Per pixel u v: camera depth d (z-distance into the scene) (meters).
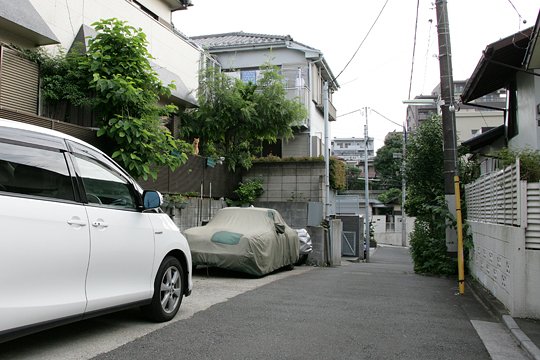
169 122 14.38
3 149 3.80
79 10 11.07
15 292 3.62
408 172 14.43
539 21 8.05
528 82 10.95
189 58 16.34
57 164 4.29
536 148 10.23
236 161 16.22
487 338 5.49
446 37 11.59
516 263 6.29
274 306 6.84
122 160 8.41
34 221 3.81
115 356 4.29
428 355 4.74
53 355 4.25
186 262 6.11
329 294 8.17
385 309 6.98
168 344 4.72
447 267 11.70
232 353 4.52
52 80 9.31
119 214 4.91
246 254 9.70
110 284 4.68
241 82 15.98
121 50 8.97
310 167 17.17
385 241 47.16
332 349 4.80
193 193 13.12
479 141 14.88
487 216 8.66
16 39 9.09
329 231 16.16
